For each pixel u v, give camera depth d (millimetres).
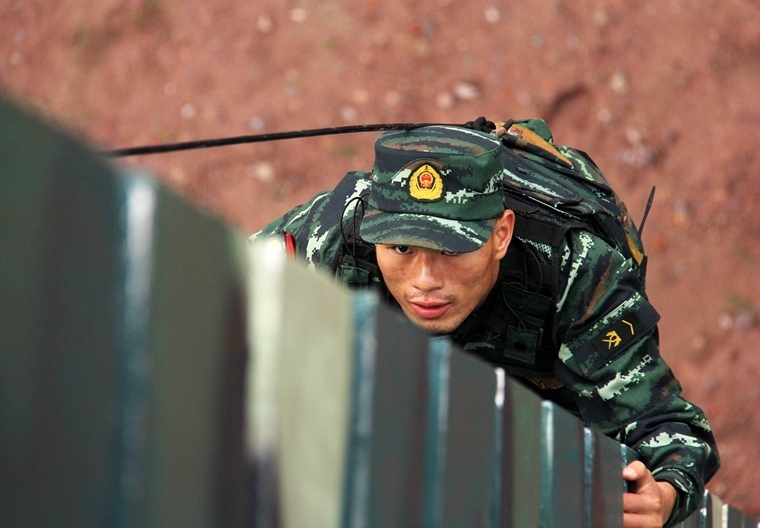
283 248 9297
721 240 31062
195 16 32719
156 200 2207
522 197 8695
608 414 8547
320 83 31453
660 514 7531
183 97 31516
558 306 8562
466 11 32938
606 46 33188
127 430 2203
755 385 29141
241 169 30422
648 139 32031
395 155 8211
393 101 31234
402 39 32188
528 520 5156
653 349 8602
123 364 2213
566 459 5742
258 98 31328
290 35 32250
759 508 28016
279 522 2771
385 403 3361
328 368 3018
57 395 2104
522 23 33000
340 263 8984
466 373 4242
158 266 2238
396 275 8250
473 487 4328
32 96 32219
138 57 32281
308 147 30625
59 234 2090
